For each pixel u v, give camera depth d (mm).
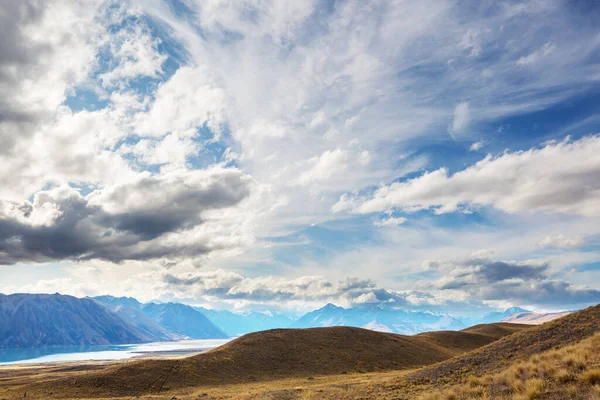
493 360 40062
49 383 76125
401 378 47812
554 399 18891
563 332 39688
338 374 88812
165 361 89375
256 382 79688
